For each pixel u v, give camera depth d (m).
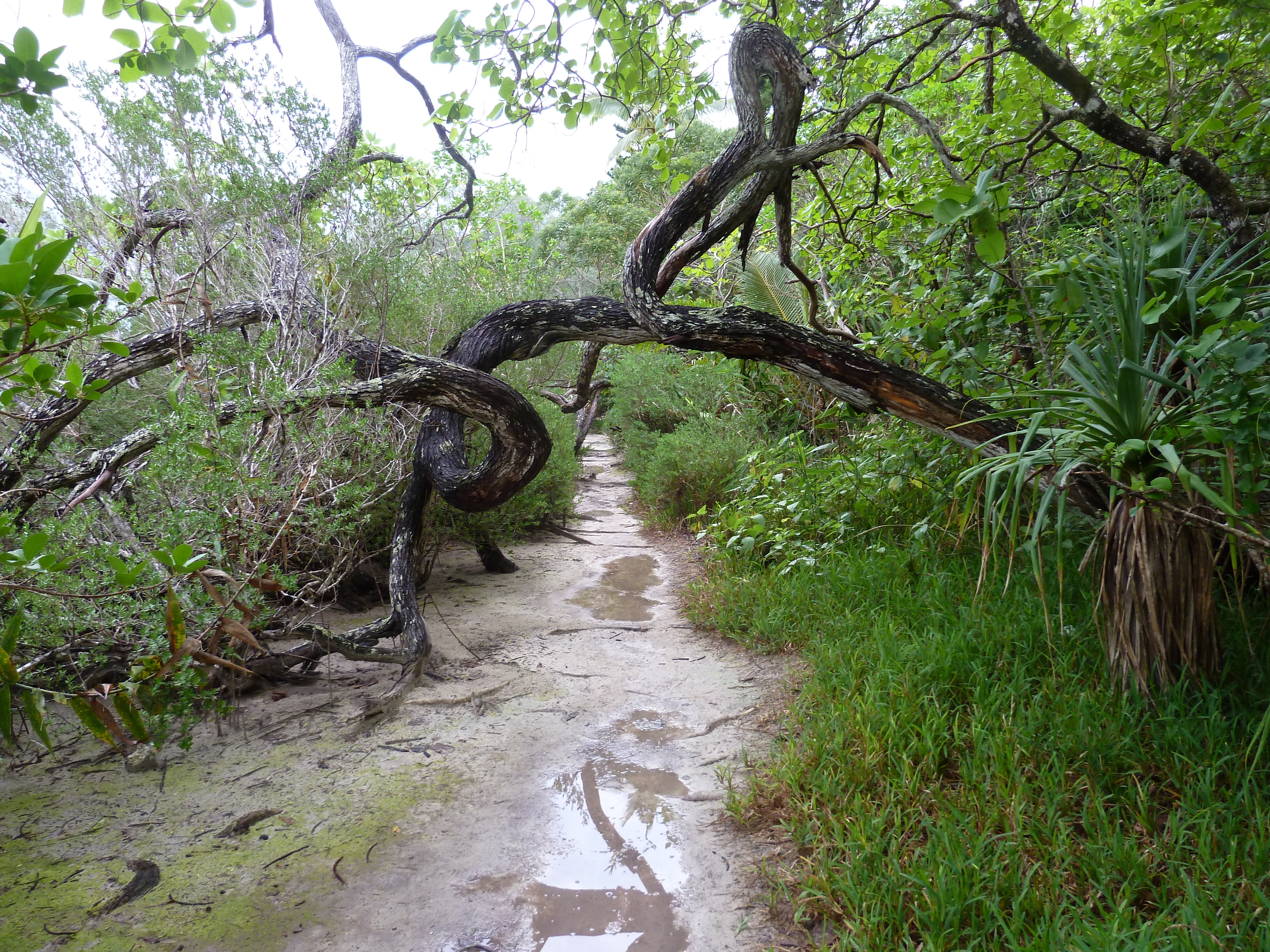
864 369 3.79
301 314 4.48
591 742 3.50
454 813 2.93
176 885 2.51
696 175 3.86
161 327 4.51
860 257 5.29
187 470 3.40
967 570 4.40
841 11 4.74
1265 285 3.37
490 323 4.30
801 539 5.42
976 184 3.11
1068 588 3.85
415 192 6.85
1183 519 2.68
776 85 3.67
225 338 3.77
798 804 2.74
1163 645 2.85
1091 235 4.31
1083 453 2.71
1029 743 2.79
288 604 4.27
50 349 1.62
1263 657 3.14
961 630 3.62
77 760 3.31
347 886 2.51
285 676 4.15
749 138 3.74
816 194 5.88
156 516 3.41
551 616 5.34
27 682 3.08
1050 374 3.61
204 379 3.92
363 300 5.13
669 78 4.55
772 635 4.48
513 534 6.71
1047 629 2.70
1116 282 2.83
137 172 4.47
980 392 4.27
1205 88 4.02
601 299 4.32
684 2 4.29
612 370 11.95
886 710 3.14
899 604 4.16
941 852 2.31
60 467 3.96
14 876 2.55
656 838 2.76
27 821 2.87
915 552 4.62
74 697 1.88
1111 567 2.95
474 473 4.43
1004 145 4.11
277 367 4.14
